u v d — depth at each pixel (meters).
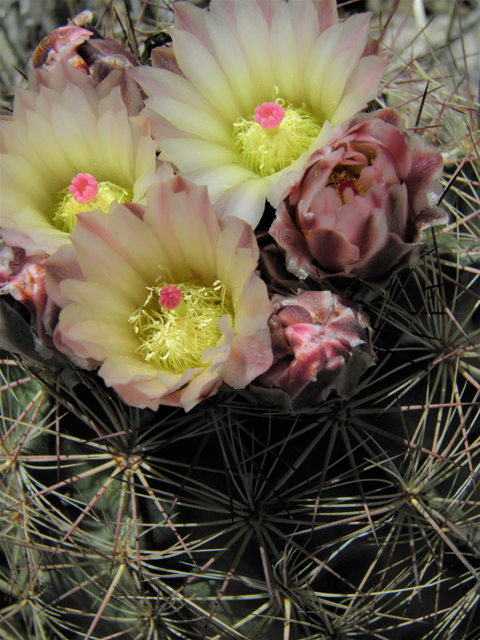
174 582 0.15
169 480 0.14
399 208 0.13
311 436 0.14
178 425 0.14
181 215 0.13
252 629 0.15
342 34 0.14
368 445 0.15
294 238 0.13
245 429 0.14
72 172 0.15
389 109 0.13
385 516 0.15
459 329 0.15
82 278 0.13
